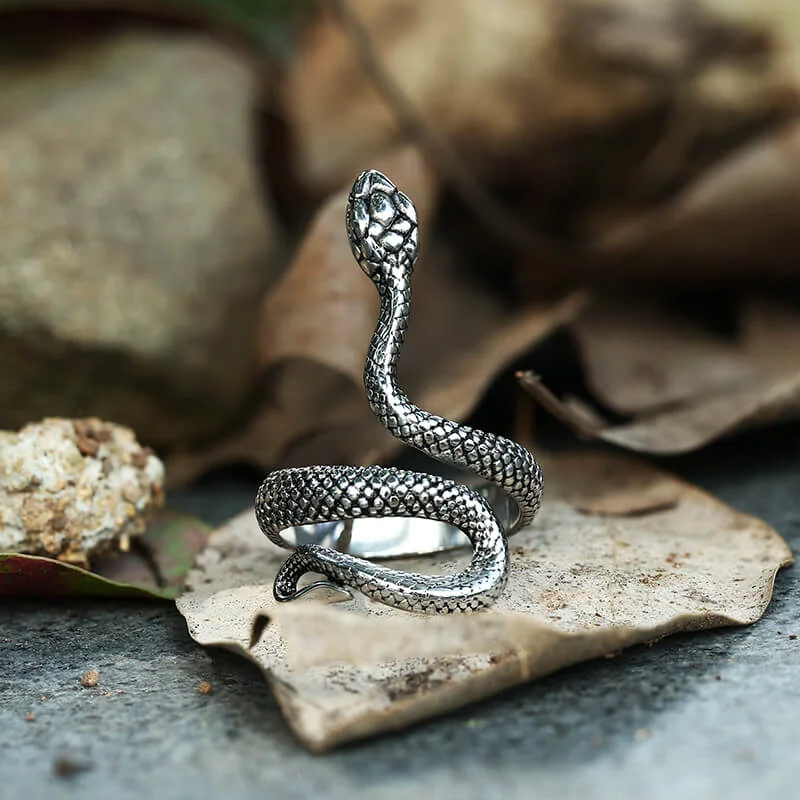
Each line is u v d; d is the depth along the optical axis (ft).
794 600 0.58
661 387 0.68
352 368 0.64
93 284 0.69
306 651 0.53
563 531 0.62
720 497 0.67
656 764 0.51
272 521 0.59
